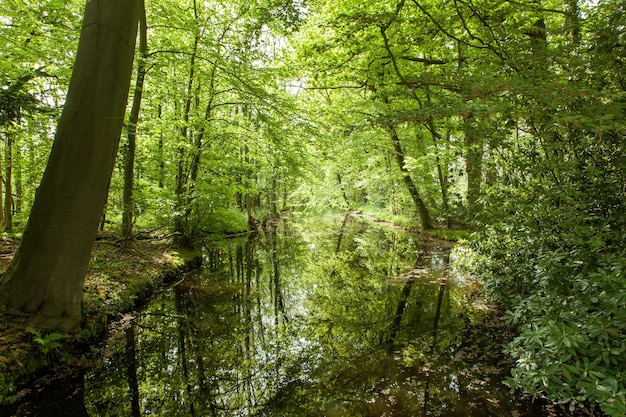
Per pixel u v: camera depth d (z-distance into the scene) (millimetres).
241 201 21438
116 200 9531
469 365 4309
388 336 5316
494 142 4445
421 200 15500
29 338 3734
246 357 4734
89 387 3945
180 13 7723
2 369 3344
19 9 6418
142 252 8070
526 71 4535
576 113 3693
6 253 6469
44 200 3998
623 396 2570
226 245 13422
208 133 9789
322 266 10305
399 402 3602
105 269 6359
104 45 3926
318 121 7898
